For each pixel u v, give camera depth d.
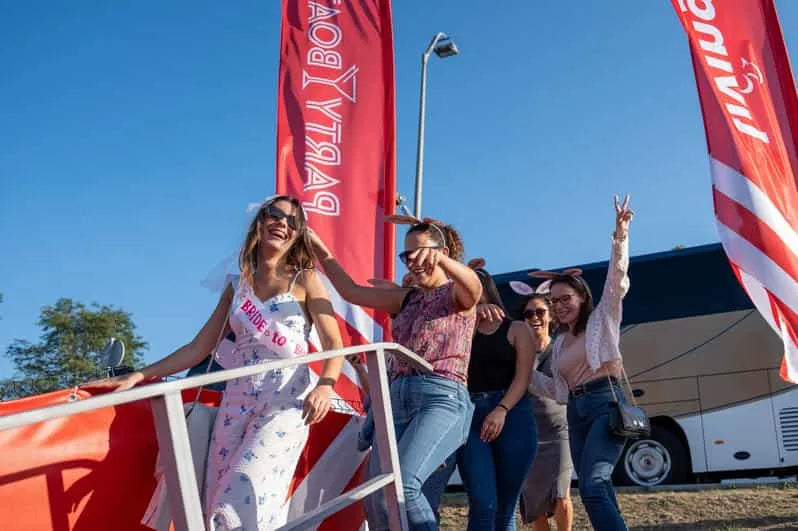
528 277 12.01
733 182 6.88
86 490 3.22
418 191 13.73
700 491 9.31
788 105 7.14
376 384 3.68
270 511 3.35
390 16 6.57
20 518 2.99
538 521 6.21
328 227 6.14
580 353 5.23
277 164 6.22
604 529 4.76
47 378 32.25
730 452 10.66
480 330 4.95
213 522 3.28
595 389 5.12
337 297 5.89
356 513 4.67
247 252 3.78
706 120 7.11
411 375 4.03
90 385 3.47
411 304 4.23
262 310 3.66
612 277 5.12
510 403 4.75
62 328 34.84
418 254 3.84
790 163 6.99
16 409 3.13
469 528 4.59
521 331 4.93
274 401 3.51
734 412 10.73
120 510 3.35
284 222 3.74
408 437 3.84
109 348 4.44
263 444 3.41
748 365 10.78
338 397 5.10
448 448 3.91
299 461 4.31
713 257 11.25
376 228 6.23
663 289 11.38
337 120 6.36
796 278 6.59
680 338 11.16
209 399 4.37
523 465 4.86
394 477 3.63
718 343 10.97
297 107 6.36
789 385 10.56
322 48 6.50
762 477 10.99
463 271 3.86
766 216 6.73
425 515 3.71
